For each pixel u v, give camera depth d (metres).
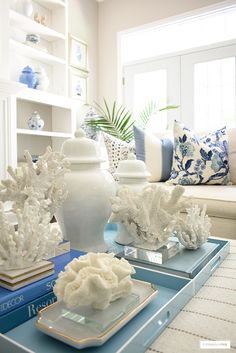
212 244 0.85
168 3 3.17
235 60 2.95
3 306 0.47
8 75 2.27
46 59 2.88
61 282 0.47
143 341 0.42
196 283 0.60
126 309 0.47
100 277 0.44
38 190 0.68
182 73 3.23
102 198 0.75
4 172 2.21
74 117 3.00
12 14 2.40
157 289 0.59
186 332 0.46
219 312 0.52
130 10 3.42
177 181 1.90
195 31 3.19
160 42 3.40
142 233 0.75
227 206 1.44
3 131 2.20
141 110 3.48
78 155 0.76
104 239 0.90
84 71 3.46
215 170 1.87
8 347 0.41
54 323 0.44
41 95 2.55
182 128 1.96
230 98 3.01
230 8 2.90
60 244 0.71
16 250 0.54
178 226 0.76
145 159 2.04
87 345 0.41
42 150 3.01
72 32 3.30
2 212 0.56
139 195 0.75
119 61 3.53
